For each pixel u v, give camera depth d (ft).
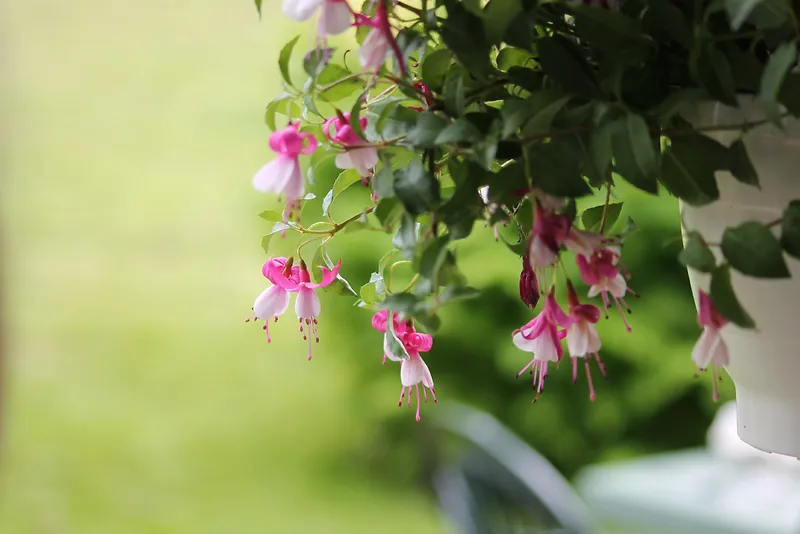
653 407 12.49
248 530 17.57
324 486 18.94
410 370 4.32
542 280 4.35
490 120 4.09
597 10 4.00
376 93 4.35
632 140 3.94
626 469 7.75
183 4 27.50
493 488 8.16
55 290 24.86
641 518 7.09
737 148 4.01
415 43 4.14
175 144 26.53
